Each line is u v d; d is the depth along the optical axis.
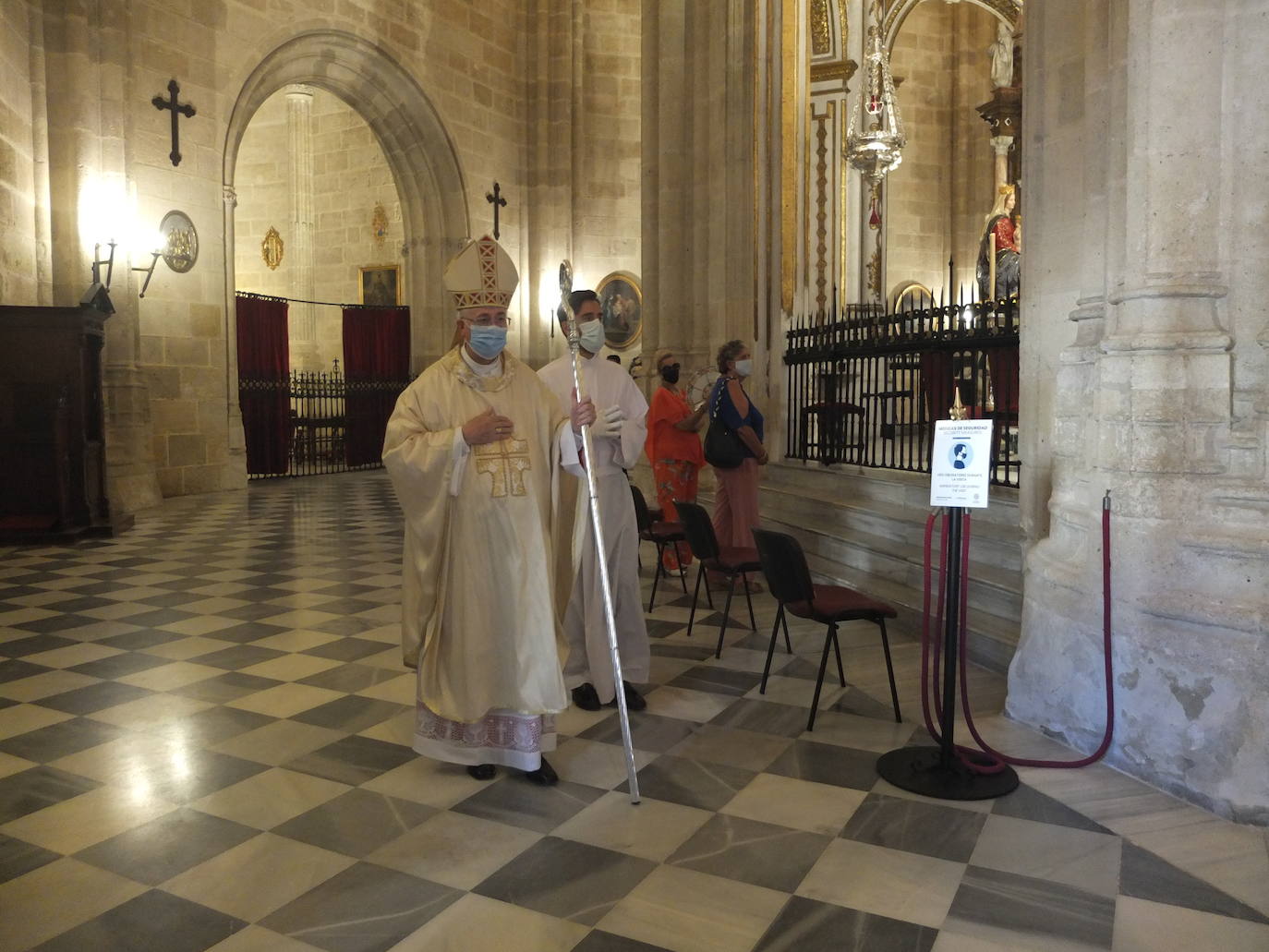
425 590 3.68
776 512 8.82
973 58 18.64
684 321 11.11
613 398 4.73
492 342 3.71
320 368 21.64
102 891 2.93
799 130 10.53
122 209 11.91
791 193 10.04
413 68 16.88
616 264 19.97
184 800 3.58
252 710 4.56
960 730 4.27
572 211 19.67
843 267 11.95
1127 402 3.73
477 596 3.66
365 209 21.03
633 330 20.08
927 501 7.18
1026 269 4.76
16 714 4.50
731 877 3.00
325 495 13.55
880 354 8.05
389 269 20.83
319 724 4.38
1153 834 3.26
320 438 19.45
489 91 18.69
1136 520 3.67
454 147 17.78
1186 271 3.61
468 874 3.03
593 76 19.77
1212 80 3.54
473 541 3.65
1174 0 3.54
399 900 2.87
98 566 8.14
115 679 5.03
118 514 10.03
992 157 18.56
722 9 10.20
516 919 2.77
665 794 3.62
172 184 12.99
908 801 3.54
